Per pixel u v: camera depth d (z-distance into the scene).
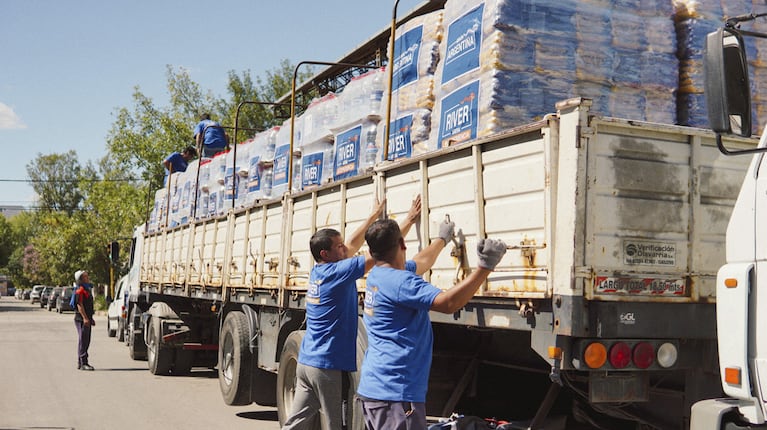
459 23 5.07
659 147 3.88
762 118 4.83
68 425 8.34
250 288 8.22
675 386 4.23
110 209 39.81
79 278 14.03
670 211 3.88
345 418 5.00
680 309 3.86
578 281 3.63
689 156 3.96
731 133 3.14
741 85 3.14
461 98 4.89
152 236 13.91
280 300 7.32
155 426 8.31
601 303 3.68
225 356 8.76
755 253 3.27
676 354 3.84
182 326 12.41
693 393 3.98
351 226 6.07
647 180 3.83
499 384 5.57
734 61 3.14
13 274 102.50
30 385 11.69
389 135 5.85
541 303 3.86
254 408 9.62
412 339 3.79
